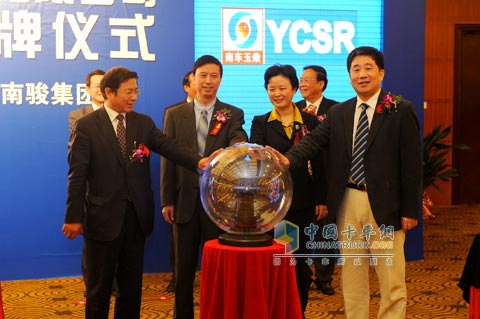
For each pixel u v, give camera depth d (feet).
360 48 10.04
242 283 8.38
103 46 16.08
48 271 16.17
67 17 15.84
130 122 10.48
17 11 15.61
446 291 15.05
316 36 17.15
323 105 15.02
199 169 10.53
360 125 10.02
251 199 8.80
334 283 15.81
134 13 16.20
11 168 15.81
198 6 16.57
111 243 10.03
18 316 13.03
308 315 13.07
